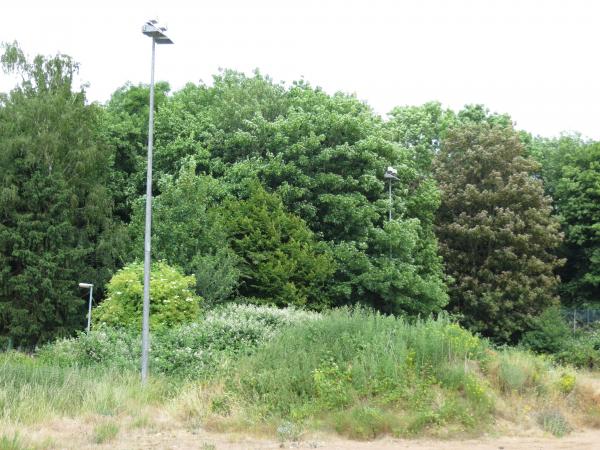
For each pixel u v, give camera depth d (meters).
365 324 17.41
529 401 15.34
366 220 31.27
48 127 31.30
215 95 41.97
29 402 13.40
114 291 22.14
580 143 52.97
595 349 34.94
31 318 28.50
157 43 18.67
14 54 35.16
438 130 51.94
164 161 34.53
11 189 28.72
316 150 32.59
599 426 14.95
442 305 32.78
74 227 30.36
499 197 41.12
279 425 13.06
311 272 27.86
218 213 27.47
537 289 39.47
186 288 22.77
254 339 19.19
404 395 14.14
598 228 45.81
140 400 14.61
